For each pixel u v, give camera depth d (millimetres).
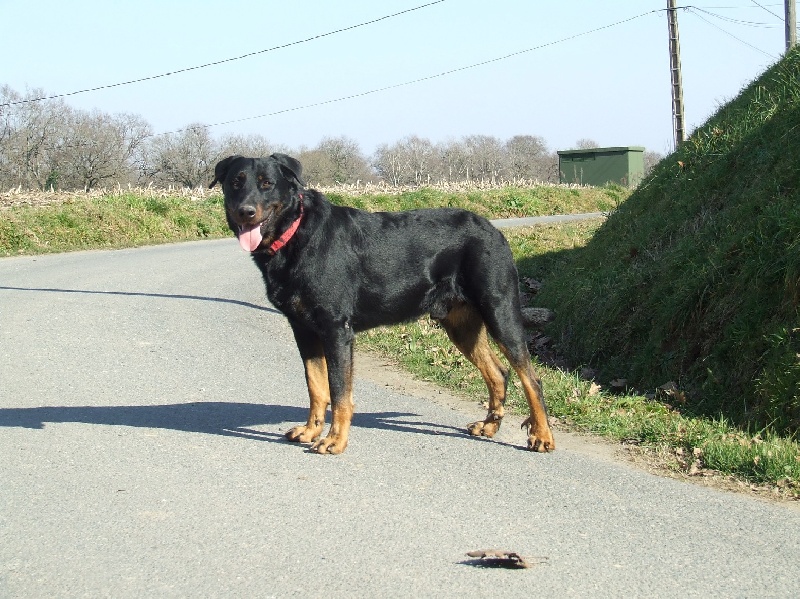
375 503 4898
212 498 4914
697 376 7645
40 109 52469
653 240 10375
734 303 7734
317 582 3859
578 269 11586
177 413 6844
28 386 7543
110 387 7605
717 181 10141
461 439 6340
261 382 8016
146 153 57688
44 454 5684
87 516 4609
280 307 5887
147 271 15523
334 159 65688
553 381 7918
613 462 5883
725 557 4254
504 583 3893
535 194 35125
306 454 5828
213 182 6039
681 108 28734
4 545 4223
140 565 4012
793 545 4434
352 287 5855
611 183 43375
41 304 11617
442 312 6320
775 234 7785
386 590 3793
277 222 5691
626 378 8391
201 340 9781
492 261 6109
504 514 4785
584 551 4289
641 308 8906
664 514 4859
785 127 9797
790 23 21594
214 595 3723
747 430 6625
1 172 51469
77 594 3719
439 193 32188
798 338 6828
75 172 53375
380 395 7656
